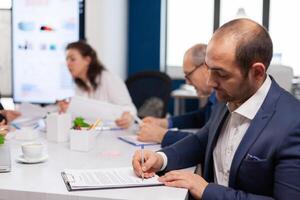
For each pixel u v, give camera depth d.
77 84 2.74
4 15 3.45
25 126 2.05
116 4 4.10
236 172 1.17
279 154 1.08
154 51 4.76
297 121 1.08
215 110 1.55
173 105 4.43
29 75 3.51
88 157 1.48
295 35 4.78
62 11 3.45
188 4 4.95
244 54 1.06
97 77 2.69
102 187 1.11
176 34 5.00
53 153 1.54
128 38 4.79
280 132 1.09
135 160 1.28
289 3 4.75
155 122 2.13
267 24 4.77
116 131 2.01
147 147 1.67
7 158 1.27
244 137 1.17
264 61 1.09
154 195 1.07
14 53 3.48
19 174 1.24
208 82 1.16
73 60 2.65
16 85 3.53
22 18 3.43
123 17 4.49
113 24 3.99
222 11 4.87
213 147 1.38
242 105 1.19
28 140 1.76
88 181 1.16
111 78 2.70
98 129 1.89
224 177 1.31
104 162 1.40
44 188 1.11
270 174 1.12
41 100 3.53
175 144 1.49
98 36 3.65
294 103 1.15
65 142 1.75
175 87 4.91
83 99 2.10
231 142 1.28
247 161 1.14
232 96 1.16
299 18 4.75
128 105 2.60
